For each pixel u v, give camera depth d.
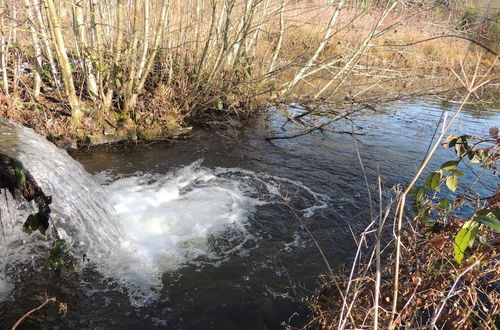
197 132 7.60
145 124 7.04
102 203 4.44
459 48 10.63
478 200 2.57
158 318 3.14
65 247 3.39
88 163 5.81
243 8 8.15
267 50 9.03
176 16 8.11
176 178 5.59
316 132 8.12
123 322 3.08
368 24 8.21
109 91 6.72
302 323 3.12
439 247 2.22
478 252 2.17
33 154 3.92
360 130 8.41
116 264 3.75
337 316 2.37
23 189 3.01
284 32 8.93
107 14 7.58
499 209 2.01
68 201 3.84
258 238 4.25
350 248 4.08
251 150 6.89
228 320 3.14
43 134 6.00
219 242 4.16
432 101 10.92
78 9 6.09
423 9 7.12
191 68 8.32
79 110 6.39
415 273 2.39
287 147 7.14
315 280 3.60
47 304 3.20
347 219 4.67
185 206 4.83
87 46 6.32
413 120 9.30
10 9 6.29
